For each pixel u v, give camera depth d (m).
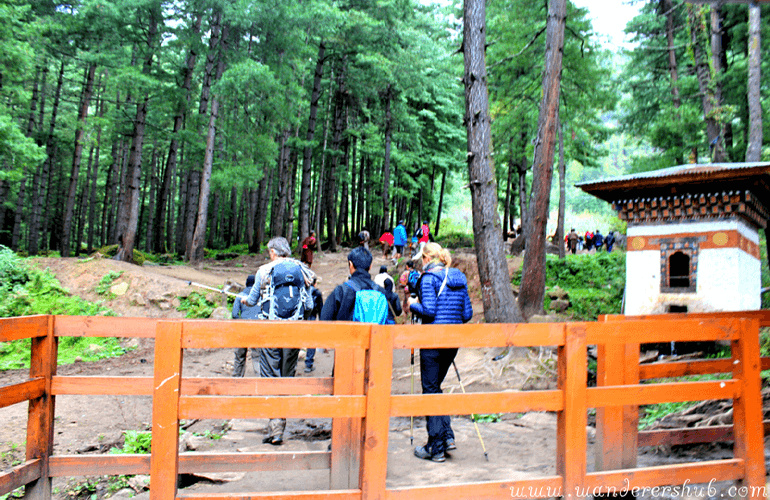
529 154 20.17
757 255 8.29
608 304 12.88
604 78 18.86
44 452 3.11
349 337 2.81
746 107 16.64
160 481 2.62
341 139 30.92
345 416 2.78
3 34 12.64
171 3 17.17
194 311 12.60
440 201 41.00
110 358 9.87
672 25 18.64
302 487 3.77
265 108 19.20
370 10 23.02
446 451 4.30
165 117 20.77
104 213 33.62
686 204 7.58
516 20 17.19
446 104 32.78
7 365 9.01
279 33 17.80
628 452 3.40
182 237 28.77
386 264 20.25
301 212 24.03
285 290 5.01
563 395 2.97
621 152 85.94
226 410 2.68
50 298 12.05
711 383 3.22
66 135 24.16
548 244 26.25
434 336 2.85
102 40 17.33
